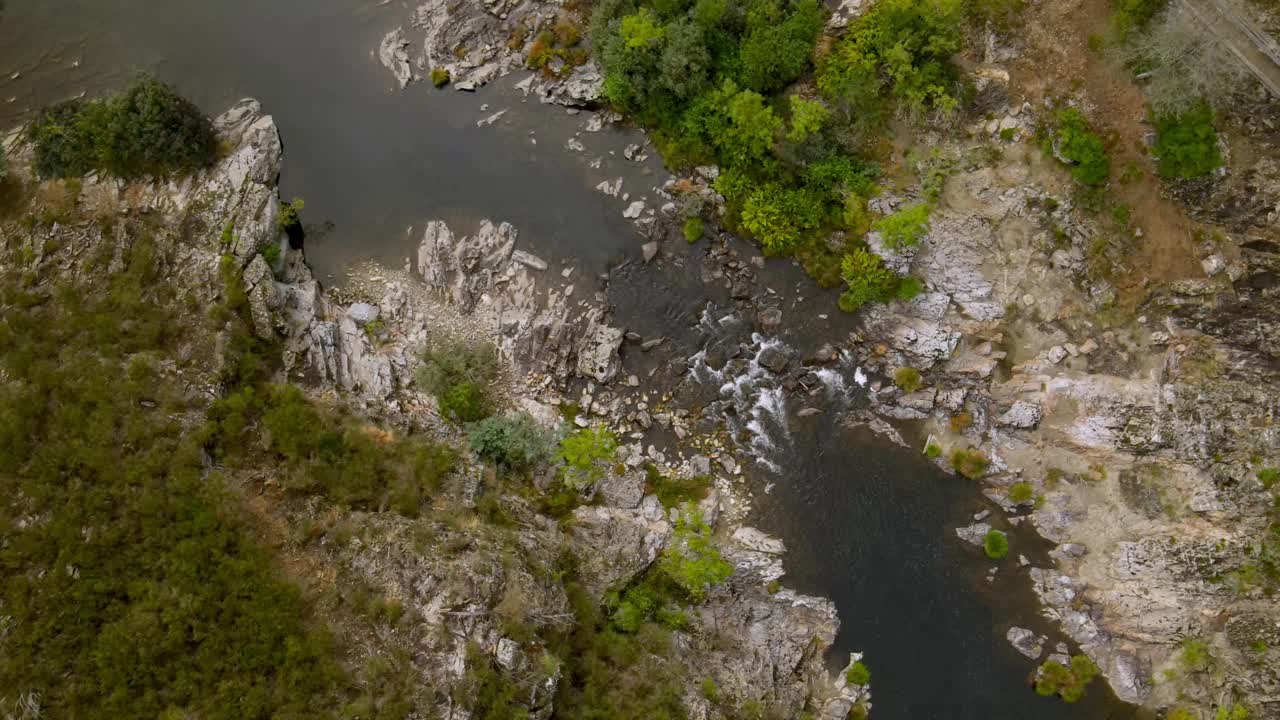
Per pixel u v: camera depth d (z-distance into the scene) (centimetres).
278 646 2917
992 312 3953
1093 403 3834
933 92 3862
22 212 3741
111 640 2848
